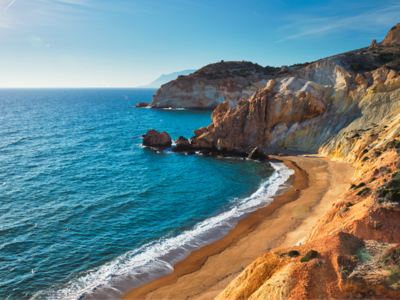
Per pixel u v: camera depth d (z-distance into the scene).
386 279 12.12
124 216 34.06
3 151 64.44
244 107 71.81
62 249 26.95
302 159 56.91
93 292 21.27
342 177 43.75
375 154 35.56
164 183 45.91
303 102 66.38
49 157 60.78
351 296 12.18
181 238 29.19
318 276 13.30
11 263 24.56
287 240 27.25
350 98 62.19
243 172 51.66
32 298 20.61
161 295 20.78
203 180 47.50
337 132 60.19
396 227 15.65
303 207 34.97
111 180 47.03
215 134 68.25
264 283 14.64
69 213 34.38
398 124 39.00
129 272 23.67
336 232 16.48
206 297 20.17
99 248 27.25
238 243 27.81
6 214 33.62
